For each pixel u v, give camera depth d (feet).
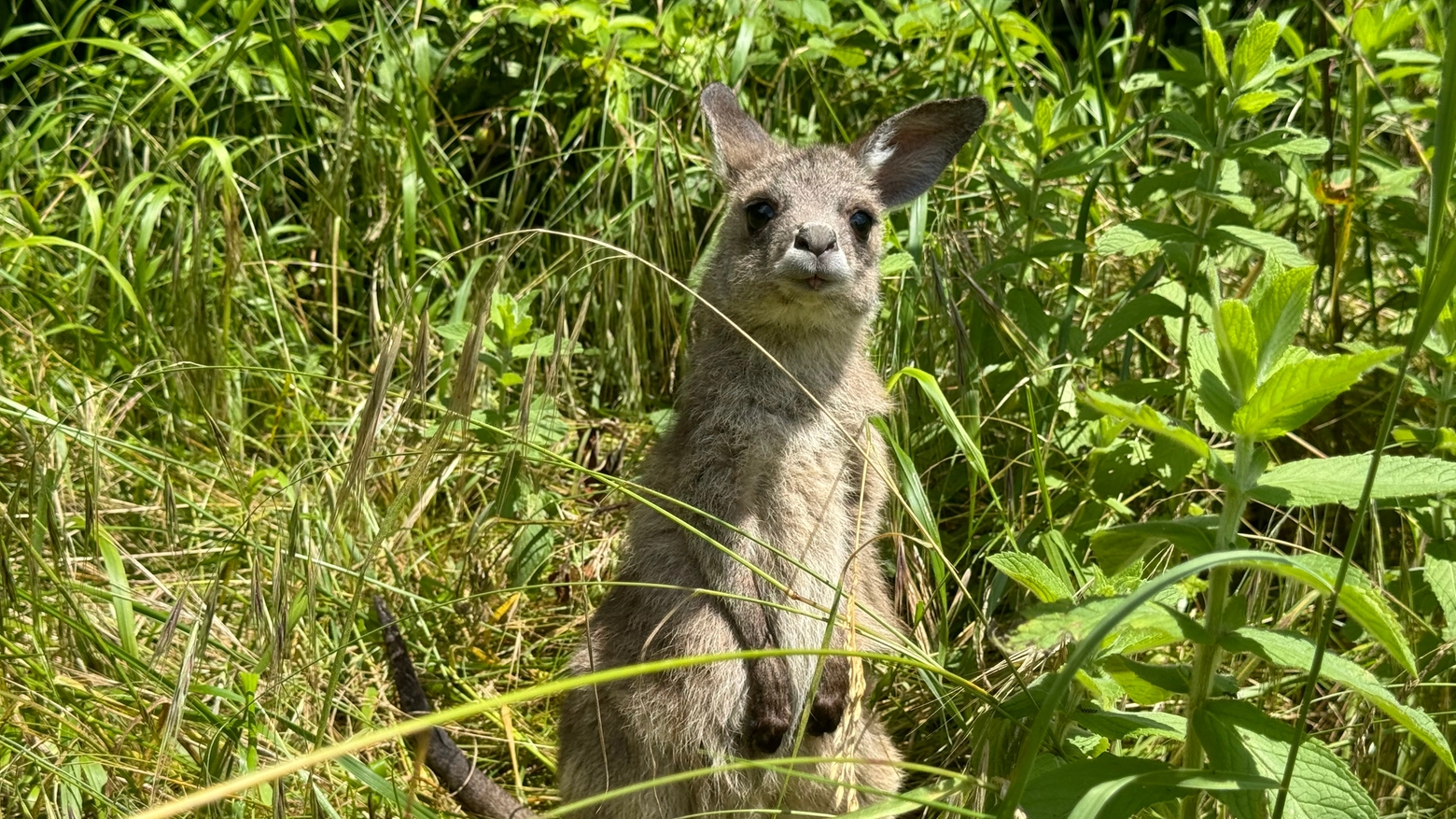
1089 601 14.87
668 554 23.24
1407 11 26.66
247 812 19.89
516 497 26.40
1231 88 25.16
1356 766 21.15
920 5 33.50
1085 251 26.27
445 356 28.43
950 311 24.63
